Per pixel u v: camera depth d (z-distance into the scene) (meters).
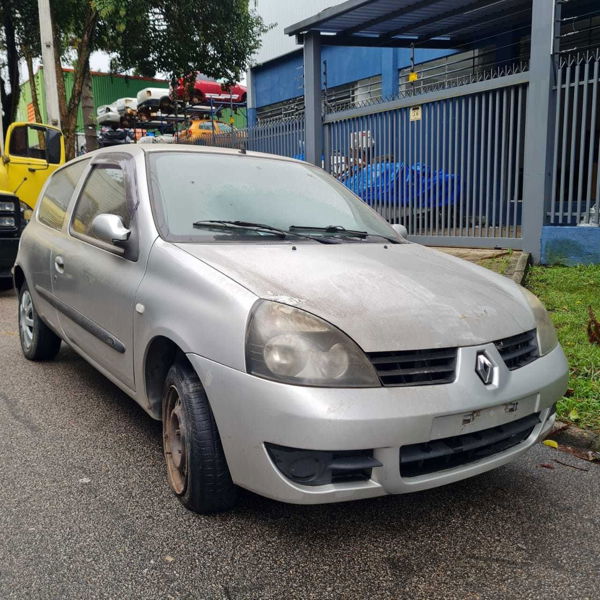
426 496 3.06
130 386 3.31
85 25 14.98
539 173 7.75
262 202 3.67
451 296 2.81
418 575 2.42
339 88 17.09
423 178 9.20
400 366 2.45
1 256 7.89
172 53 15.43
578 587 2.36
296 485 2.35
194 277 2.79
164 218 3.26
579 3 10.27
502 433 2.64
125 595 2.27
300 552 2.55
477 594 2.31
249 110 20.89
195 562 2.47
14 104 20.25
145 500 2.94
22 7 18.19
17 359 5.29
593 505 2.99
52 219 4.75
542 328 3.01
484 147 8.39
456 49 13.10
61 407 4.17
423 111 9.12
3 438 3.65
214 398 2.52
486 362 2.56
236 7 15.32
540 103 7.62
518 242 8.15
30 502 2.91
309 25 10.33
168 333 2.78
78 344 4.05
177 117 17.94
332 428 2.26
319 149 10.88
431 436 2.39
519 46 11.73
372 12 9.92
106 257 3.57
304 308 2.47
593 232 7.46
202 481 2.66
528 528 2.78
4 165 10.20
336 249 3.23
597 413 3.95
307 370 2.34
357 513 2.87
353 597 2.29
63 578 2.36
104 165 4.08
